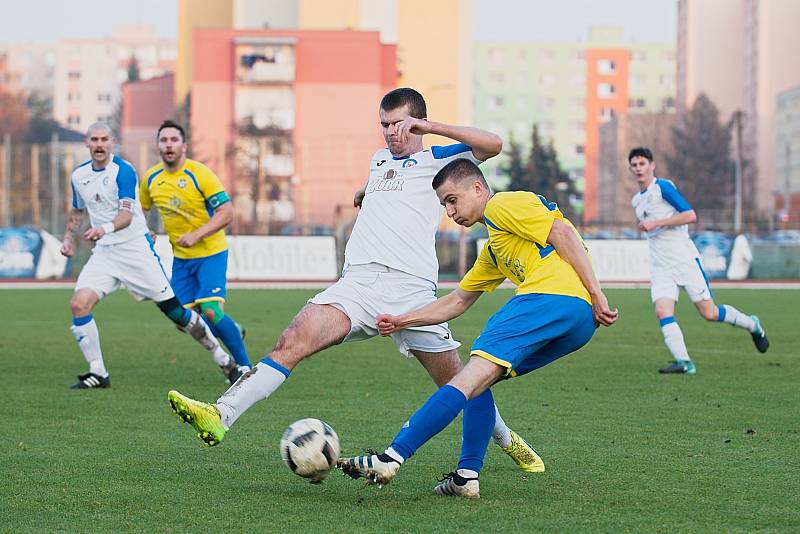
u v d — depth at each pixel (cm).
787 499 1356
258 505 1319
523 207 1356
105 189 2456
